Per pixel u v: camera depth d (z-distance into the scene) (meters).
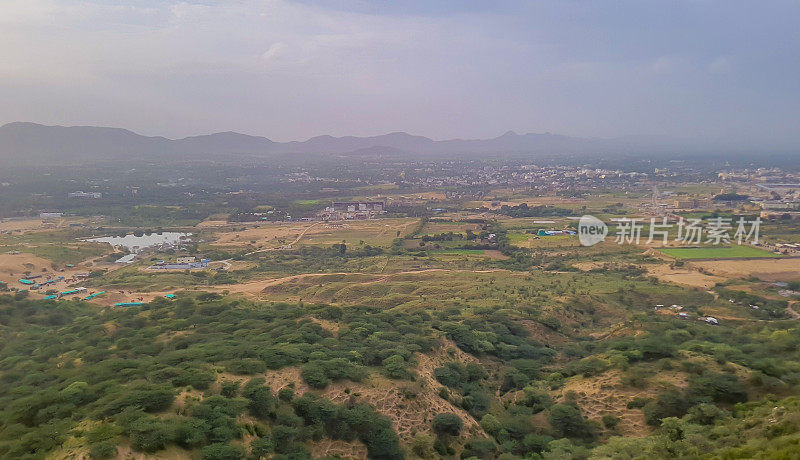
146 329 91.12
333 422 54.88
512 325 101.69
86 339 90.00
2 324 111.56
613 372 67.38
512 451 56.06
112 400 50.91
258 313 100.31
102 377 61.56
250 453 47.19
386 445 53.28
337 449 53.06
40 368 77.62
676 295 128.88
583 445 54.03
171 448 44.28
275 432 50.66
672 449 45.38
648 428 55.97
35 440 44.31
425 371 70.38
